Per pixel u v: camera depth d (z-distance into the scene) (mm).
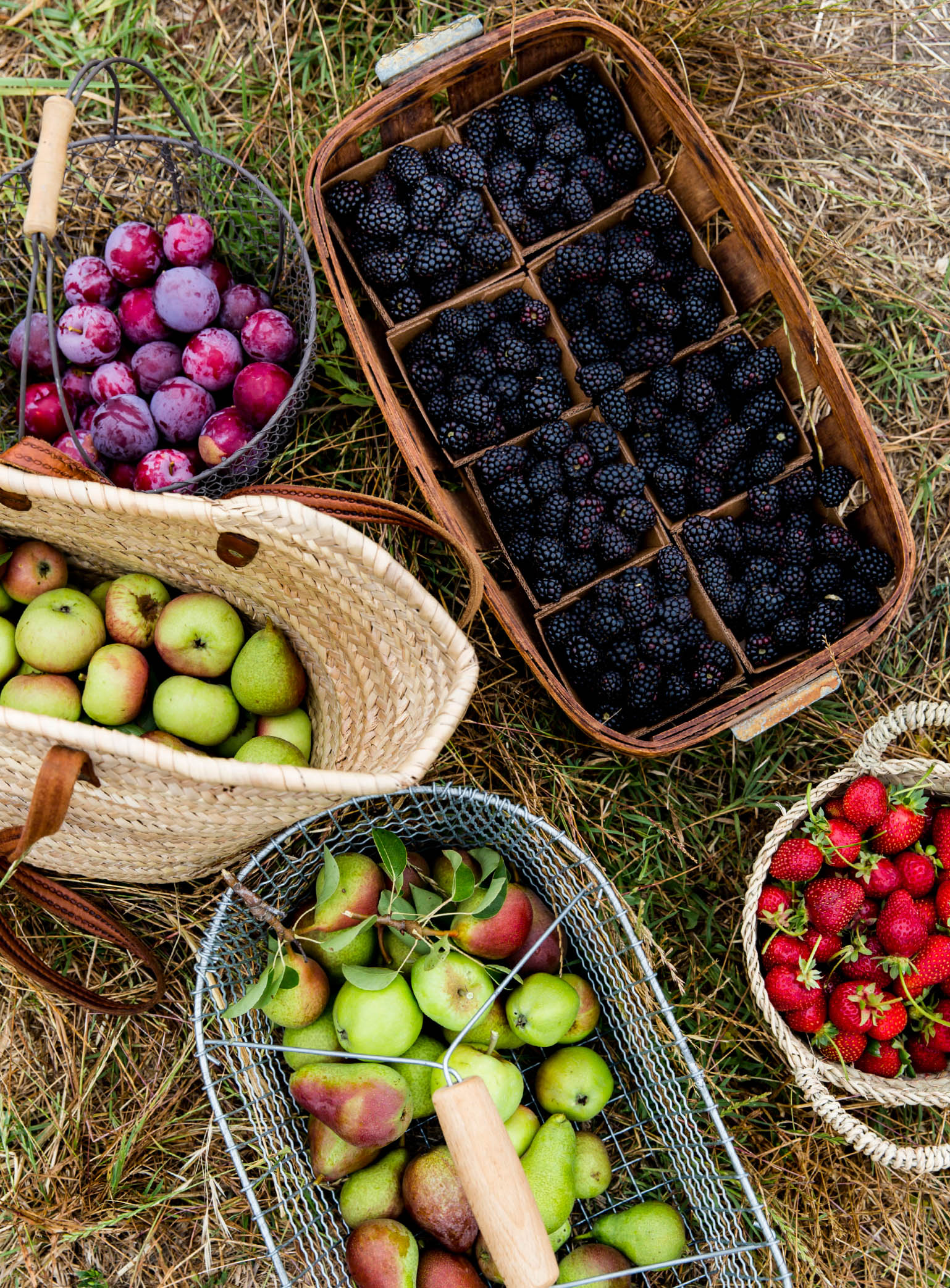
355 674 1620
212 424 1776
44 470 1448
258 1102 1623
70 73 2104
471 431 1847
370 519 1509
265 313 1796
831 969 1818
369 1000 1480
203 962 1584
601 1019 1836
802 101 2232
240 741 1683
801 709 1994
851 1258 1922
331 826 1835
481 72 1854
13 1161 1842
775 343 1923
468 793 1685
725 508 1913
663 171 2016
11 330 1979
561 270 1854
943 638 2162
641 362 1880
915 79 2266
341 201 1820
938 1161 1610
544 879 1791
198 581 1661
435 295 1869
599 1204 1783
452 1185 1479
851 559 1891
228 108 2143
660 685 1867
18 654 1594
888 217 2260
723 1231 1655
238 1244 1828
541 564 1848
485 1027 1595
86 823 1511
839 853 1758
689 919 2039
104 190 2055
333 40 2139
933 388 2227
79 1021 1903
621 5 2102
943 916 1794
